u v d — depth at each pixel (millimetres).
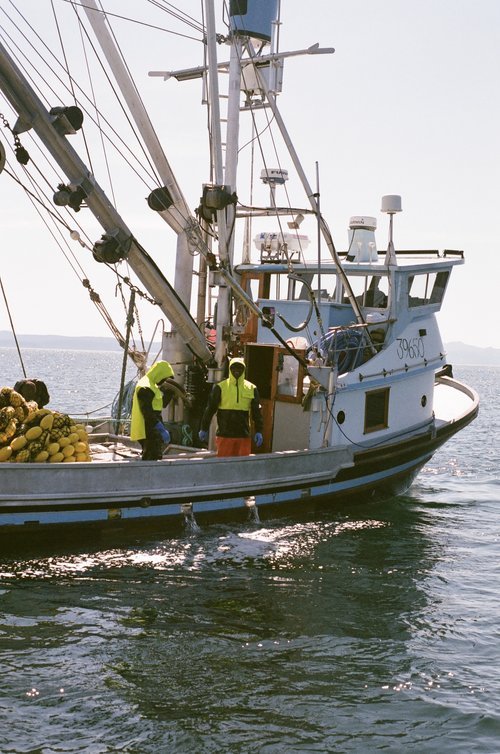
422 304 14805
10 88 9336
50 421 9742
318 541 10984
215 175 11672
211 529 10914
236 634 7434
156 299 11711
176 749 5434
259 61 12781
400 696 6320
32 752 5336
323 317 13883
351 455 12539
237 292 11859
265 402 12398
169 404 12812
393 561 10203
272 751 5457
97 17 11219
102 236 10961
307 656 7004
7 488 9078
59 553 9625
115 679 6398
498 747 5594
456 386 19125
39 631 7309
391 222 13688
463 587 9211
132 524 10062
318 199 12062
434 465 21062
